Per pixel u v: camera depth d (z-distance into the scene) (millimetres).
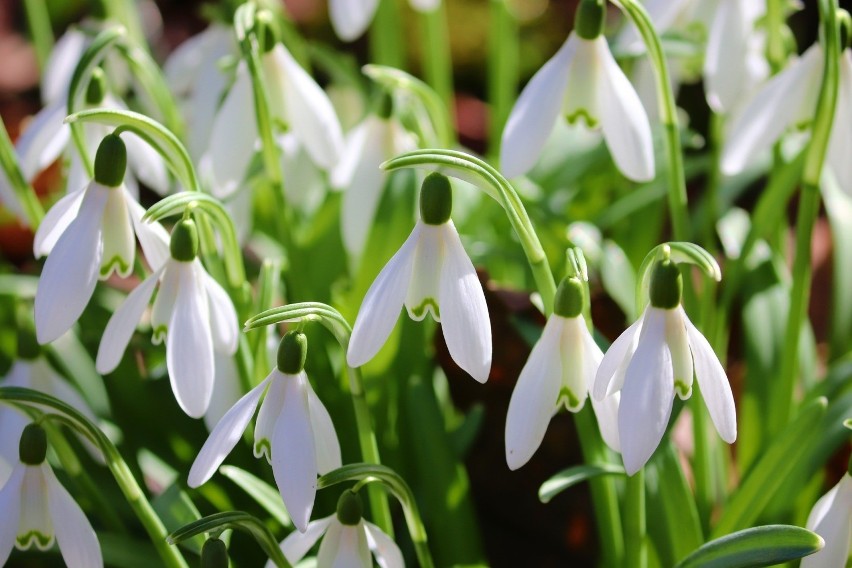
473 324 471
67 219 496
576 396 477
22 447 480
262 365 524
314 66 986
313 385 556
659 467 516
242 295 520
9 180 543
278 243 621
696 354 468
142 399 562
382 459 558
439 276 473
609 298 589
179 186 627
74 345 577
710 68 546
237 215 577
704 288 548
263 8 591
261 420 476
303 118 546
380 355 553
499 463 580
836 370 550
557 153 656
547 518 573
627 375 465
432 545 550
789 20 994
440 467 540
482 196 613
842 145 521
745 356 575
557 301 473
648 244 644
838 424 540
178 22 1077
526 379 475
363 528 485
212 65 587
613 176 662
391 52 701
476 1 1066
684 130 604
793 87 520
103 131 536
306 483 469
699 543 517
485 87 1060
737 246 619
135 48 574
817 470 537
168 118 571
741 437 567
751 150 523
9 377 530
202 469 471
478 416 553
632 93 502
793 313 537
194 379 486
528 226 478
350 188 565
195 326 486
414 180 562
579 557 569
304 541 490
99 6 600
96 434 485
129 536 534
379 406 557
